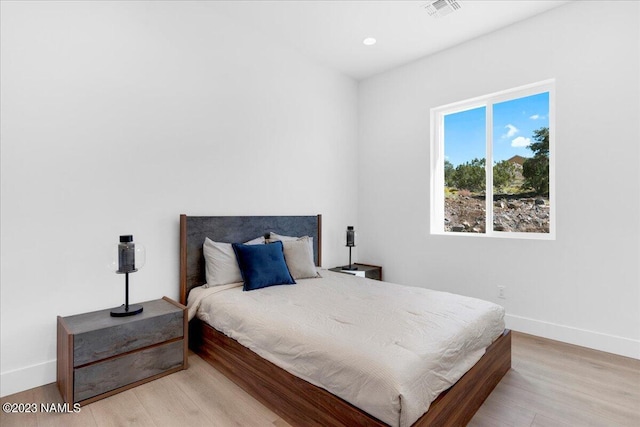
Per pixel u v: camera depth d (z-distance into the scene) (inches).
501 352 82.5
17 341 75.8
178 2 104.1
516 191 124.0
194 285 105.3
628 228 95.7
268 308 81.0
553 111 113.0
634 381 81.0
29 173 77.4
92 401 71.3
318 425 58.6
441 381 56.9
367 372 51.4
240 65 120.2
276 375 67.7
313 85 147.8
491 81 123.7
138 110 95.3
